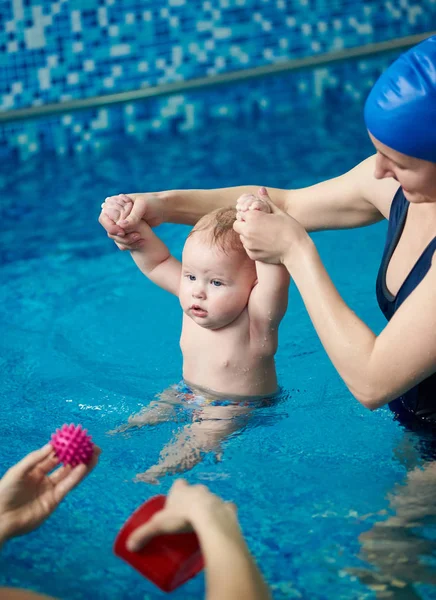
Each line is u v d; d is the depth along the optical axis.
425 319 1.53
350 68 5.81
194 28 5.48
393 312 1.86
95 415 2.20
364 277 3.16
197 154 4.87
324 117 5.47
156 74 5.45
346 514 1.69
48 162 4.95
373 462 1.87
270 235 1.74
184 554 1.24
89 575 1.56
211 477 1.86
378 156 1.63
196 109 5.53
